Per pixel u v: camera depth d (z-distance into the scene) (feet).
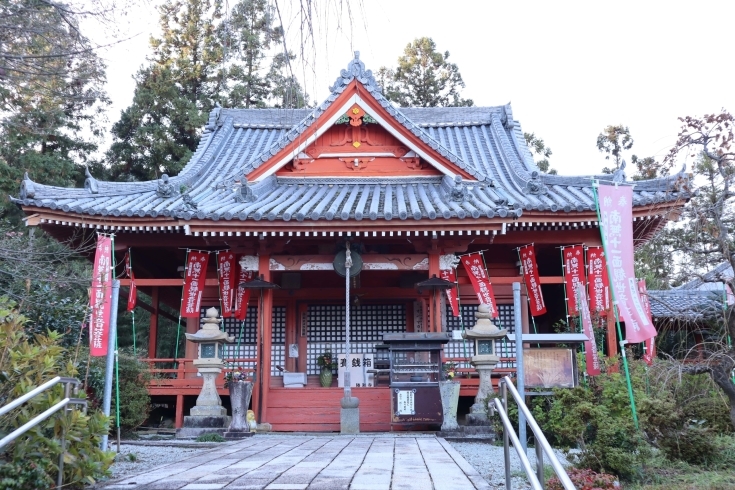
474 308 67.41
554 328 70.33
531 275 60.64
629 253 36.01
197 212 52.42
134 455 31.30
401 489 20.56
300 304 69.26
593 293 58.65
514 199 61.62
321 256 56.54
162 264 73.31
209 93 114.01
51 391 20.20
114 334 28.66
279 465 26.76
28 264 39.27
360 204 56.95
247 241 56.85
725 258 32.24
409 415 44.91
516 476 27.43
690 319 34.91
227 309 60.80
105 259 47.16
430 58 143.74
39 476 18.71
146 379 49.39
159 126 109.60
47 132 49.26
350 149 66.85
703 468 32.07
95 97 40.06
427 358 45.91
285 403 55.42
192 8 34.09
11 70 32.96
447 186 62.75
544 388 35.78
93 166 110.73
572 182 66.08
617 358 44.21
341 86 63.26
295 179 67.26
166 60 112.47
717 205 32.12
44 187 59.52
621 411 32.91
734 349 32.27
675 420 33.60
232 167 78.54
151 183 67.05
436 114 89.04
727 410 38.09
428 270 56.90
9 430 19.17
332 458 29.32
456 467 25.90
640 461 29.84
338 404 55.06
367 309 68.90
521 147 80.23
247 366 66.44
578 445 33.32
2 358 20.99
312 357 68.08
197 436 43.73
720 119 31.99
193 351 66.28
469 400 60.59
